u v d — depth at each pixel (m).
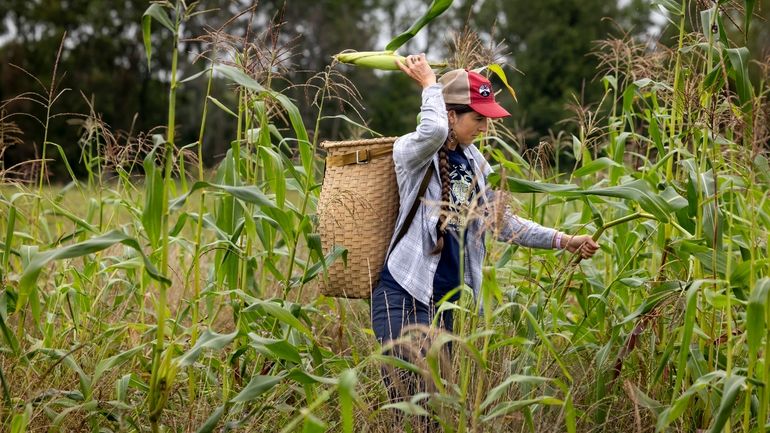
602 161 4.62
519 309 4.36
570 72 41.81
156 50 48.12
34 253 4.27
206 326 4.70
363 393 4.16
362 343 5.16
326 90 4.28
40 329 4.57
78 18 49.94
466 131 4.14
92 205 5.50
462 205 3.57
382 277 4.17
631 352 4.39
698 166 4.16
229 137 38.81
